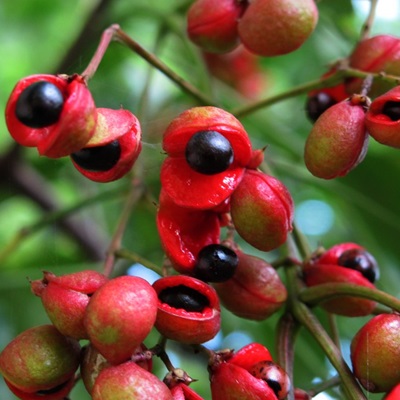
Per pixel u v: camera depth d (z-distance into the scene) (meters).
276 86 0.31
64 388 0.17
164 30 0.25
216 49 0.21
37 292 0.17
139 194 0.22
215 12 0.20
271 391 0.17
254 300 0.18
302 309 0.18
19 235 0.24
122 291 0.16
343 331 0.26
